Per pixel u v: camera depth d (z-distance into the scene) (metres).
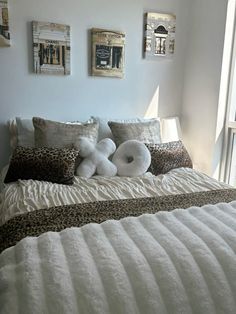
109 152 2.23
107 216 1.34
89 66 2.61
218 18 2.52
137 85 2.82
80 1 2.47
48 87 2.52
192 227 1.10
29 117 2.51
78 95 2.63
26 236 1.12
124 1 2.61
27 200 1.54
